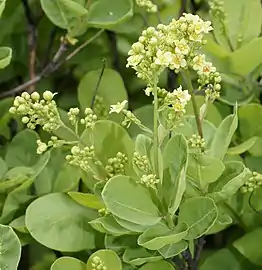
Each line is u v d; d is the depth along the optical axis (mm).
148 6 717
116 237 613
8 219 658
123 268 614
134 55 570
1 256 602
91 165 628
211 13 715
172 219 597
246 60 689
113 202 589
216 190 610
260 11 716
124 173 622
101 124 626
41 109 597
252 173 645
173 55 567
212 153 614
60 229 628
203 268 680
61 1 689
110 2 710
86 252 653
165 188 599
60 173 671
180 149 592
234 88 729
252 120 690
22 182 648
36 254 688
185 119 644
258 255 663
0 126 717
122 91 711
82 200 626
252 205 668
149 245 579
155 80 573
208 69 587
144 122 698
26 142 699
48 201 636
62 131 692
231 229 735
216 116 683
